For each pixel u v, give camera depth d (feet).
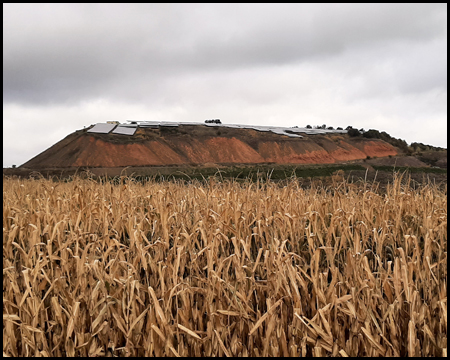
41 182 22.75
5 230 12.63
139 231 11.76
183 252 10.88
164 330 8.70
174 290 8.93
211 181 18.37
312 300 9.27
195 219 13.83
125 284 9.23
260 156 374.84
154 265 10.46
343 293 9.73
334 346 8.65
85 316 9.76
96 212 14.53
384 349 8.46
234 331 9.53
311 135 442.09
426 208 15.48
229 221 13.67
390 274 9.34
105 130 363.56
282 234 12.60
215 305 9.53
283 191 17.16
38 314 9.88
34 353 9.43
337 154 403.13
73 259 11.17
